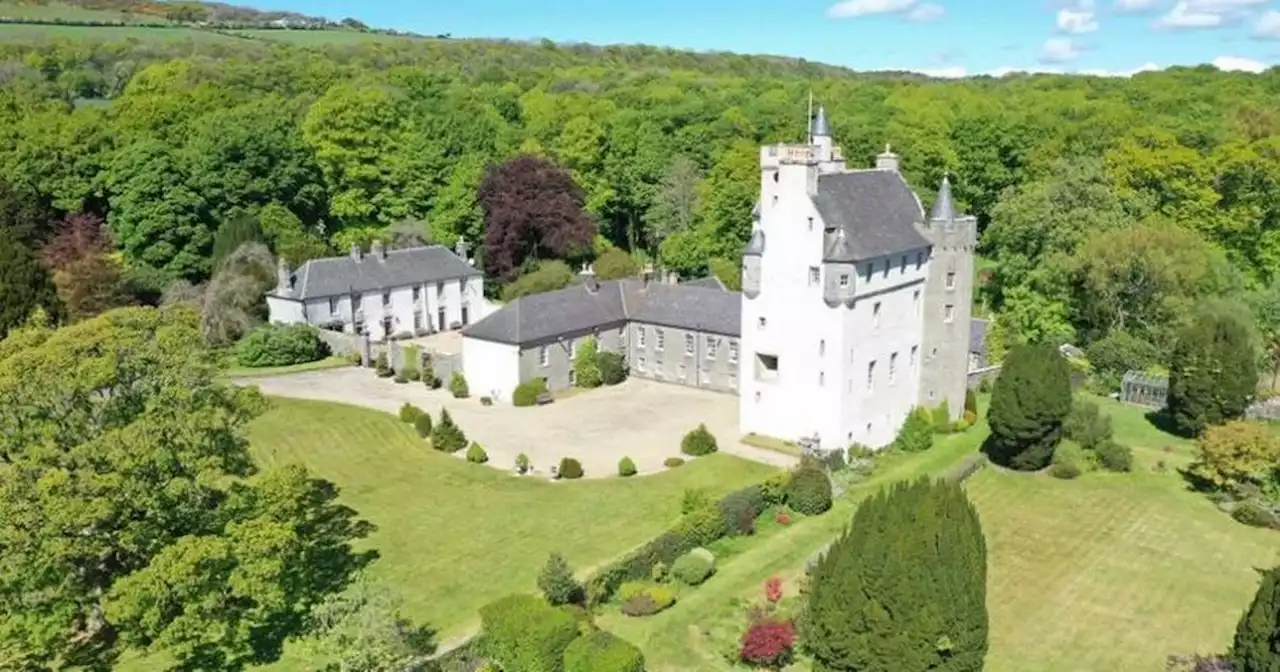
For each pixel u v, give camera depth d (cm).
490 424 7056
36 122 10969
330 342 8931
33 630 3488
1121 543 5169
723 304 7994
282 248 9881
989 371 7869
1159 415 7312
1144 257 8094
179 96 12681
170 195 9844
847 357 6144
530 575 4650
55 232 10050
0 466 3572
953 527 3347
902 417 6750
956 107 15038
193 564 3459
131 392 3878
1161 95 15825
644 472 6047
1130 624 4350
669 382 8200
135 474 3628
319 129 11225
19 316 7325
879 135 12681
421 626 4166
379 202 11550
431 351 8500
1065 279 8594
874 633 3328
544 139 13088
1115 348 7988
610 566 4509
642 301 8419
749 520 5172
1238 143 9781
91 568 3812
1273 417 7100
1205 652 4128
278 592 3756
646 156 12512
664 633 4172
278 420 6938
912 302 6631
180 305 4312
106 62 17650
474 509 5459
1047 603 4544
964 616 3294
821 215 6019
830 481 5694
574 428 6956
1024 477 6088
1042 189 9294
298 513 4269
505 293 10300
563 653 3738
